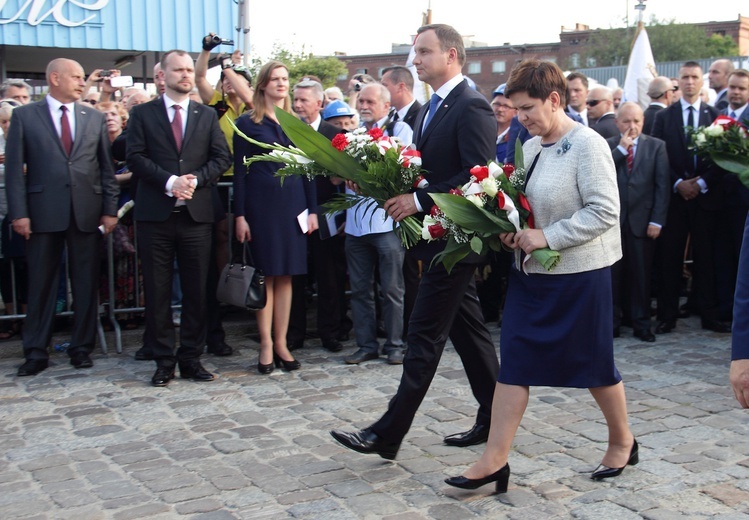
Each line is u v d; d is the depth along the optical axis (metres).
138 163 5.40
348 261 6.12
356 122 6.83
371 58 54.06
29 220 5.77
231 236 6.59
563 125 3.52
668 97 8.05
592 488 3.70
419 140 4.10
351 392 5.30
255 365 5.99
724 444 4.26
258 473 3.93
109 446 4.33
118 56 14.55
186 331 5.59
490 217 3.37
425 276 3.95
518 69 3.50
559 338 3.49
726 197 7.05
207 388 5.40
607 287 3.53
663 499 3.57
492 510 3.48
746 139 5.97
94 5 12.93
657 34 56.91
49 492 3.74
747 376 2.04
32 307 5.80
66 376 5.70
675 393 5.20
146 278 5.47
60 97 5.90
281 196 5.63
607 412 3.72
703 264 7.12
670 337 6.91
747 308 2.07
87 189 5.89
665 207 6.74
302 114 6.03
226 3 13.77
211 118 5.61
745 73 7.20
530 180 3.55
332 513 3.48
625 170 6.79
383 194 3.96
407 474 3.90
